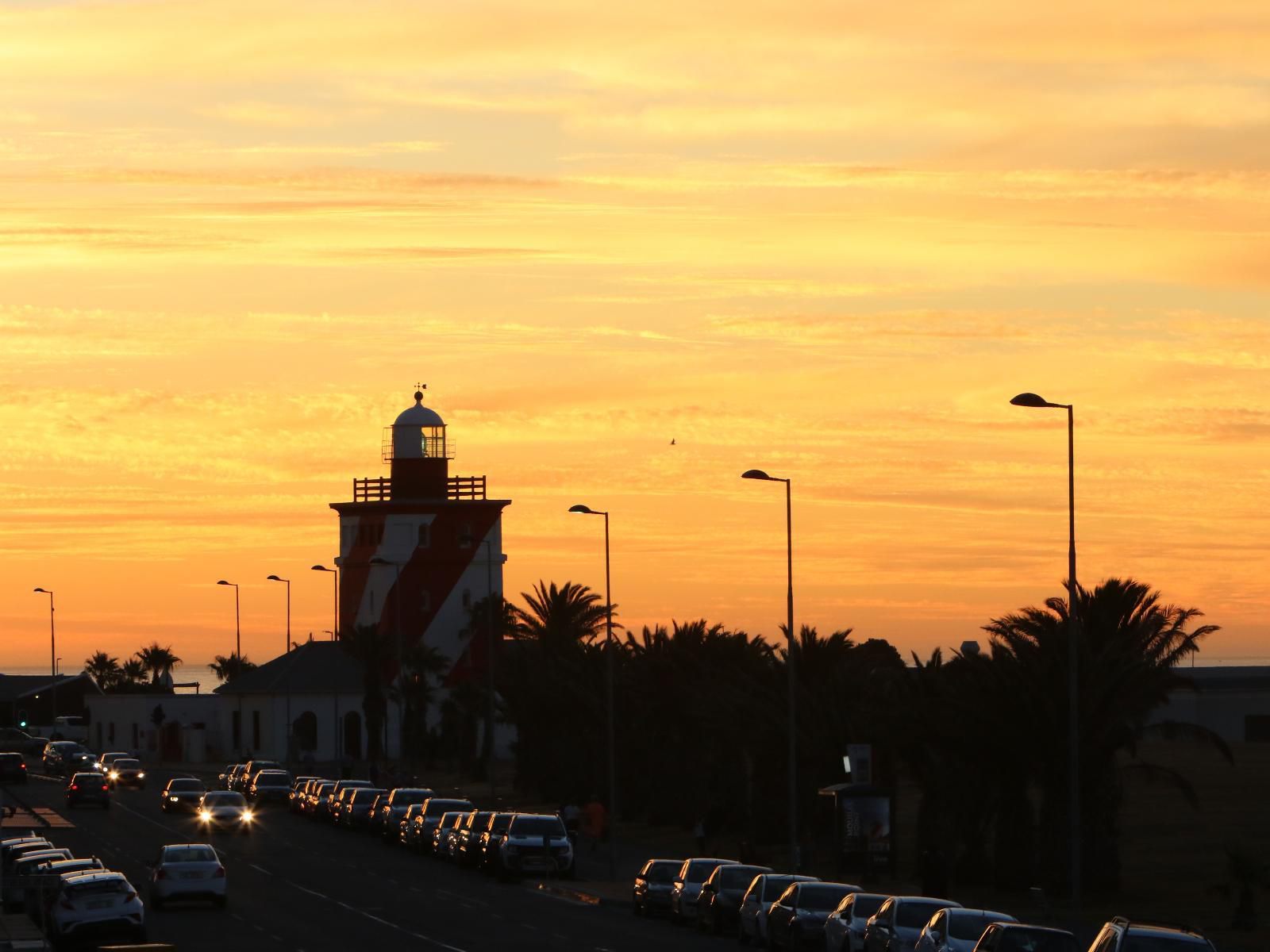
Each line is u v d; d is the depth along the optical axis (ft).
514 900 349.61
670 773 518.37
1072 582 269.85
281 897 352.28
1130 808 519.60
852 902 248.52
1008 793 352.49
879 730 394.32
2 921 269.23
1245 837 443.32
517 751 645.10
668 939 287.48
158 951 235.61
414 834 458.09
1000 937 201.16
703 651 510.58
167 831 517.14
